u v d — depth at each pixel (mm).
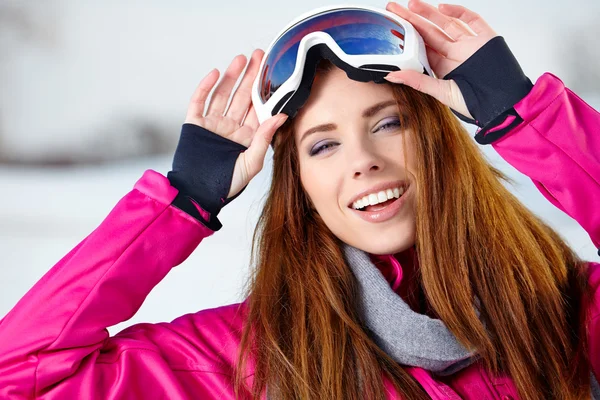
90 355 1565
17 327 1524
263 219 1803
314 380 1611
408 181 1622
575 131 1532
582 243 3533
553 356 1663
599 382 1708
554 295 1723
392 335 1602
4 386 1498
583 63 8305
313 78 1583
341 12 1581
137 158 8844
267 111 1646
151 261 1596
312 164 1643
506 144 1569
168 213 1606
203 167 1654
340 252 1699
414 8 1668
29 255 4305
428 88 1577
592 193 1541
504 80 1555
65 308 1532
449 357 1589
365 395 1585
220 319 1741
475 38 1613
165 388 1575
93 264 1559
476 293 1691
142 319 3102
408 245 1653
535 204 4113
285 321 1688
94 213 5582
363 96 1588
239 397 1621
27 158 8641
